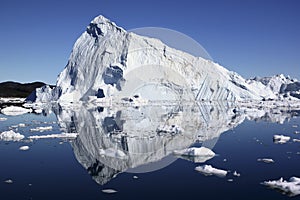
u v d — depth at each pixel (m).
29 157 11.20
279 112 32.69
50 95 55.00
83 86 50.19
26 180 8.66
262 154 11.64
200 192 7.66
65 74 55.47
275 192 7.63
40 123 21.78
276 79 82.00
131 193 7.62
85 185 8.21
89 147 12.79
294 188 7.76
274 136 15.02
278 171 9.39
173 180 8.53
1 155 11.53
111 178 8.77
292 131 17.86
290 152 12.00
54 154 11.66
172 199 7.20
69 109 35.19
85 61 52.66
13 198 7.35
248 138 15.26
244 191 7.70
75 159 10.84
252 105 44.44
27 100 57.38
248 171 9.38
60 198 7.33
